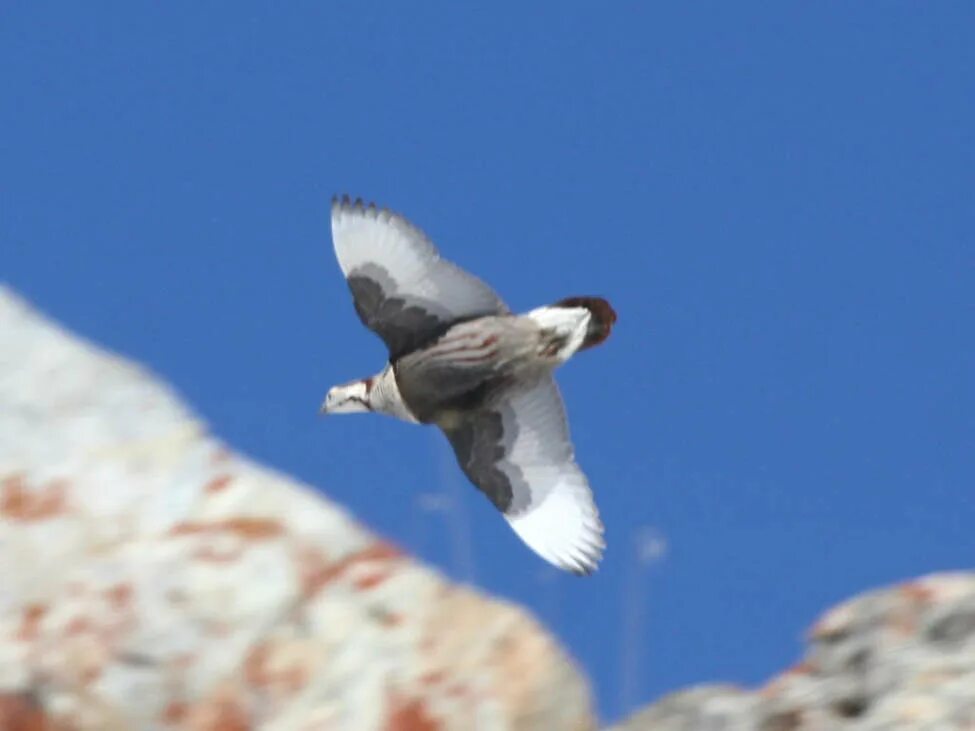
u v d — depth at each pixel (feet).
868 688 38.81
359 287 51.60
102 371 45.01
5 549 39.42
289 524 39.88
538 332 49.62
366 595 38.58
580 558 49.11
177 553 38.99
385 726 36.60
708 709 39.55
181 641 37.47
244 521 39.86
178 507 40.32
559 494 50.37
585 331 49.80
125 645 37.32
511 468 51.03
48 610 37.93
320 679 37.29
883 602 41.27
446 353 50.26
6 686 36.45
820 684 39.68
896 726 36.91
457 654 38.06
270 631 37.83
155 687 36.88
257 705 36.94
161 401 44.06
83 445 42.32
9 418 43.04
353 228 51.60
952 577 41.57
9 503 40.57
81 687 36.70
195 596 38.19
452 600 38.81
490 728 36.94
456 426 51.62
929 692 37.65
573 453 50.65
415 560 39.78
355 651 37.60
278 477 41.63
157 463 41.70
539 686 37.70
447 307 50.90
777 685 40.34
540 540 49.93
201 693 36.94
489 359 49.88
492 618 38.70
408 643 37.91
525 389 50.78
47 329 46.96
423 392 50.98
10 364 45.09
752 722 38.93
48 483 41.06
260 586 38.42
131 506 40.42
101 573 38.68
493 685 37.63
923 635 40.14
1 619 37.81
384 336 51.55
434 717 36.91
